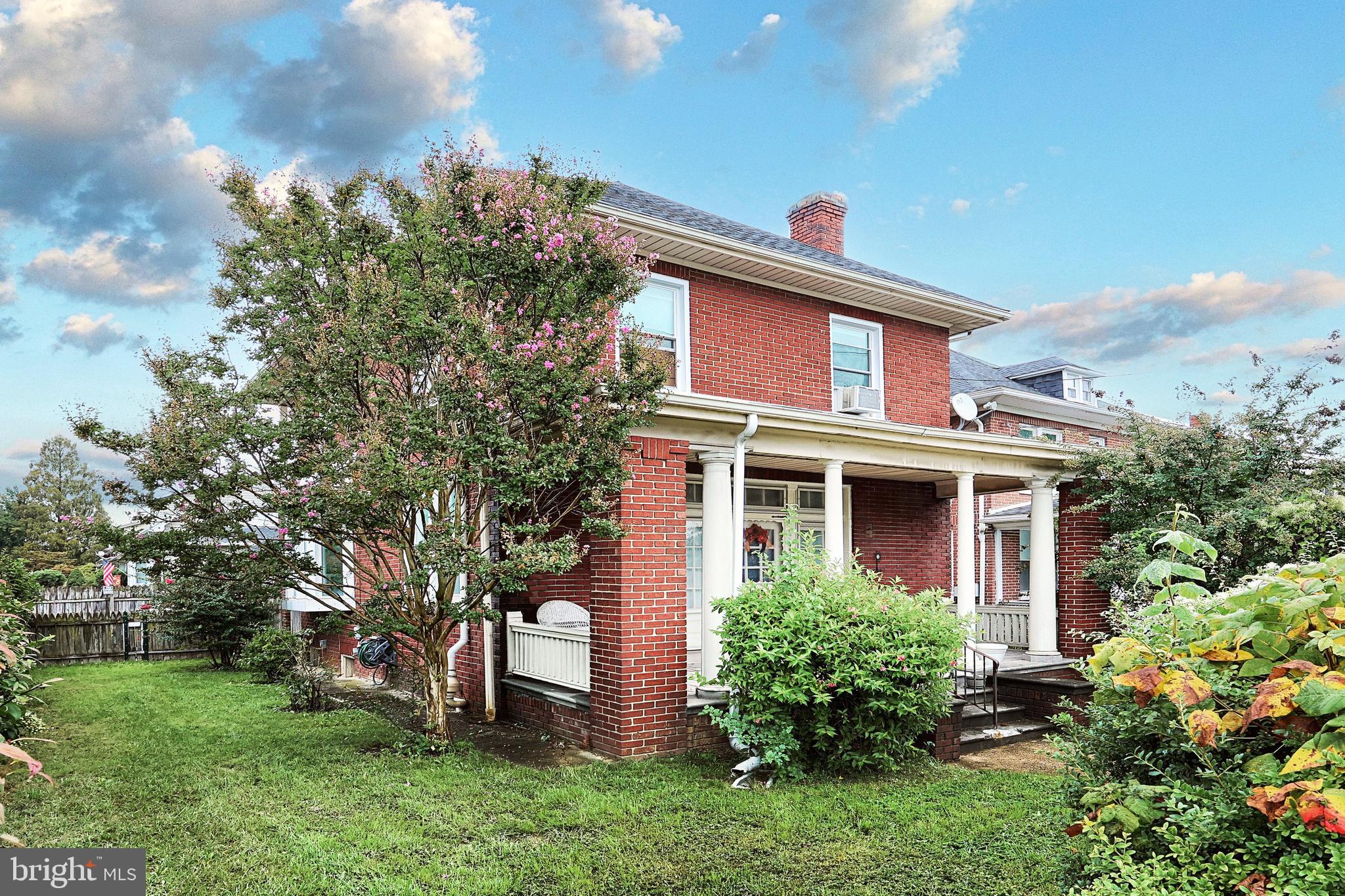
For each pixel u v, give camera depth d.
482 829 6.04
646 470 8.60
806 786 7.27
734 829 6.07
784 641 7.52
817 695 7.22
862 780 7.46
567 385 7.75
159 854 5.50
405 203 8.97
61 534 41.16
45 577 24.81
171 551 8.34
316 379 8.46
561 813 6.41
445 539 7.95
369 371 8.43
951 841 5.79
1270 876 2.64
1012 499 20.66
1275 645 2.93
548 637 9.68
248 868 5.27
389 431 7.98
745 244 11.35
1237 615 3.03
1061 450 11.89
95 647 17.77
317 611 15.17
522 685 10.08
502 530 8.73
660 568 8.58
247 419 8.52
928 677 7.72
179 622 15.88
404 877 5.15
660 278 11.57
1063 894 3.67
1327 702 2.44
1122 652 3.22
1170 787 3.13
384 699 12.09
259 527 9.09
